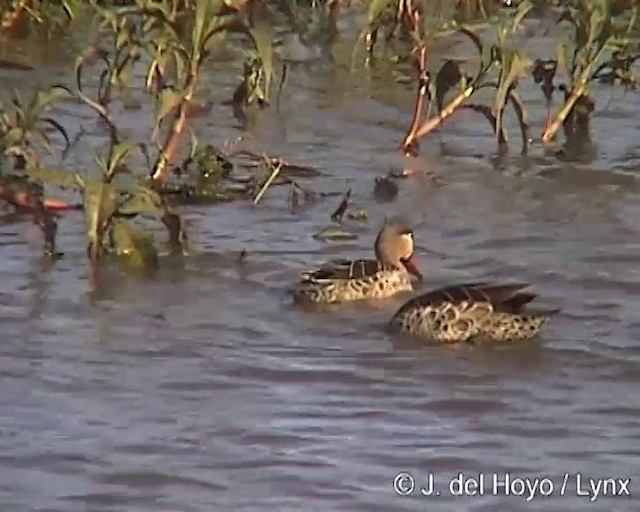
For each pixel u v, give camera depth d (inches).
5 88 913.5
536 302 615.8
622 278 640.4
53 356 557.9
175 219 661.9
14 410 515.2
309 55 1010.7
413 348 571.2
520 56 812.6
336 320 597.6
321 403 522.9
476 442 497.0
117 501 457.1
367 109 896.3
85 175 722.8
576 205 740.0
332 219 714.2
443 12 978.7
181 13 730.2
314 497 460.8
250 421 509.0
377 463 482.0
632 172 790.5
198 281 633.6
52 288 621.9
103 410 515.5
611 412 518.6
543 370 552.4
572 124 852.6
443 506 456.8
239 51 1011.3
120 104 882.1
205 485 466.9
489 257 665.6
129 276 636.1
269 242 681.6
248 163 791.7
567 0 1007.0
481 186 767.1
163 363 553.0
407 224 669.9
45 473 473.7
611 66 858.8
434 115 882.8
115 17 772.0
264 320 595.8
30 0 1033.5
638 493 465.7
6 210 700.0
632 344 573.9
